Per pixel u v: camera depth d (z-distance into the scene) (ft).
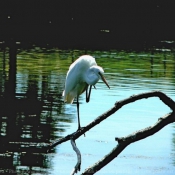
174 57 101.76
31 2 166.09
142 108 53.21
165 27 169.17
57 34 140.67
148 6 171.63
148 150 40.57
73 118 49.08
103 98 57.77
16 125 46.37
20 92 61.36
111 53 104.58
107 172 35.83
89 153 39.40
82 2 170.30
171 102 21.16
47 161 37.50
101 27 165.78
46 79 70.74
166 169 36.65
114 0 171.53
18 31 142.92
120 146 19.92
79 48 111.24
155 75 77.00
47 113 50.90
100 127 45.98
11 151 39.34
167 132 45.34
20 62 86.48
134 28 167.53
